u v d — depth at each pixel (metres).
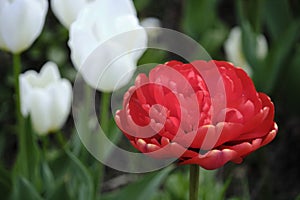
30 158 1.20
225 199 1.55
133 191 1.19
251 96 0.96
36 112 1.23
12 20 1.12
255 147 0.94
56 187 1.17
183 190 1.34
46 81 1.28
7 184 1.19
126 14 1.10
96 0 1.10
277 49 1.48
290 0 1.67
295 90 1.58
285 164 1.65
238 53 1.57
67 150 1.16
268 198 1.57
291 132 1.70
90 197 1.16
